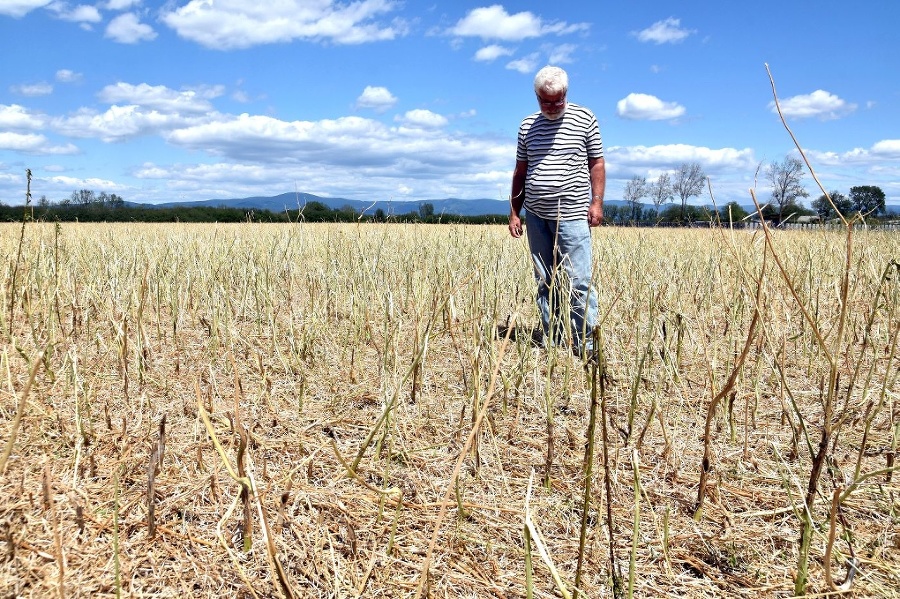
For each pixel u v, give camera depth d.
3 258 5.41
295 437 2.84
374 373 3.80
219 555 1.96
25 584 1.77
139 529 2.08
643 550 2.07
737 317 4.18
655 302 4.23
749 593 1.86
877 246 6.91
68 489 2.27
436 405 3.31
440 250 5.71
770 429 3.03
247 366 3.86
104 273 5.43
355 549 1.97
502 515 2.25
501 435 2.96
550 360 3.24
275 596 1.80
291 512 2.21
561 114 4.14
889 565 1.91
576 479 2.52
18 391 3.17
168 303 5.29
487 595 1.84
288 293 5.61
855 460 2.66
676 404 3.38
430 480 2.51
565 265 4.20
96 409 3.06
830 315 4.66
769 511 2.20
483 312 4.08
